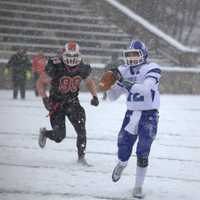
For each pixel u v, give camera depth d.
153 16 100.88
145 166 18.39
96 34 77.88
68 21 79.31
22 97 51.59
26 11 78.06
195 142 30.19
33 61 55.22
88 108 44.53
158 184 20.45
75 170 21.80
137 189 18.39
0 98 51.44
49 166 22.30
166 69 69.25
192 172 22.75
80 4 84.12
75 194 18.30
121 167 18.91
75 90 22.53
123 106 47.66
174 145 28.92
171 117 41.16
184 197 18.83
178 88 70.06
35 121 34.88
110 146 27.52
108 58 73.25
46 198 17.61
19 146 26.44
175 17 102.62
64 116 22.88
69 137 29.56
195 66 78.00
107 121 36.75
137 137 19.36
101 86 18.91
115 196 18.38
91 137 29.94
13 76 51.31
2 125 32.75
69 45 22.16
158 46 79.88
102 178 20.72
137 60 18.67
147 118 18.64
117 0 98.31
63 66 22.23
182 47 77.94
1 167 21.88
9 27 73.50
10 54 68.88
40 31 74.75
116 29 81.62
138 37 81.00
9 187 18.77
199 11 116.44
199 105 52.56
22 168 21.78
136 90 18.52
